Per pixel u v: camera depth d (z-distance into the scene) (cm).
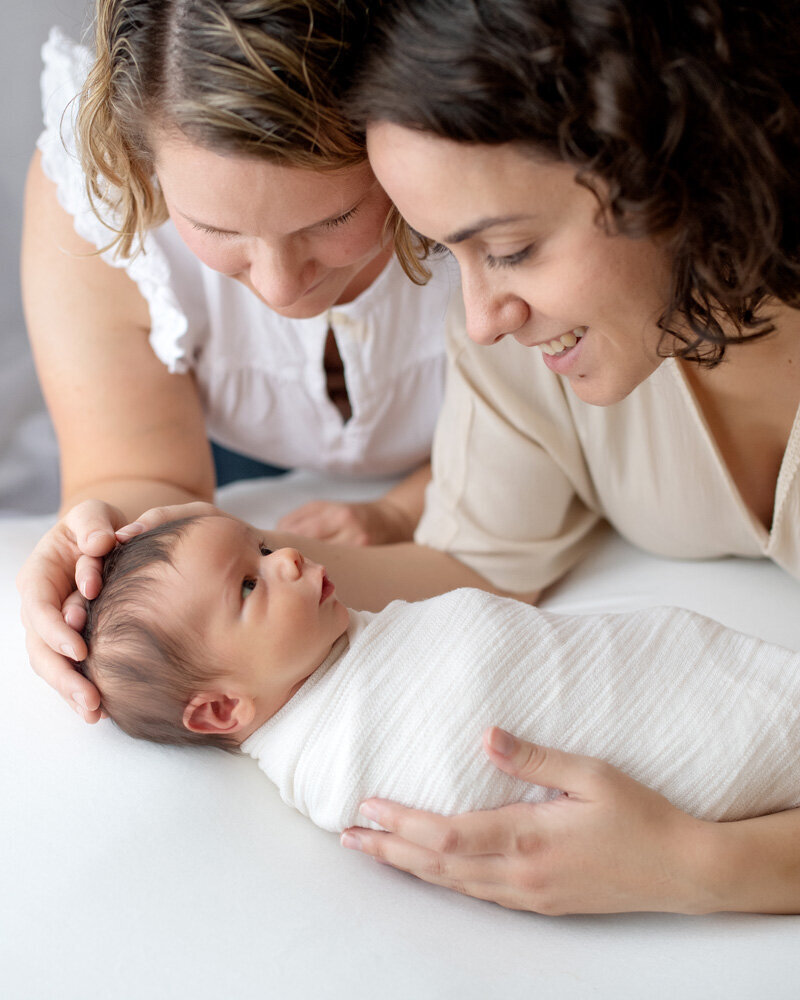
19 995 76
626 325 82
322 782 89
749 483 115
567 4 70
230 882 84
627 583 126
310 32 78
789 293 83
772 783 87
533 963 80
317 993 76
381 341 132
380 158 78
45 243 127
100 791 91
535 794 86
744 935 82
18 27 170
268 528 144
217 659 91
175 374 131
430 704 89
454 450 123
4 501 178
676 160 74
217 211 87
